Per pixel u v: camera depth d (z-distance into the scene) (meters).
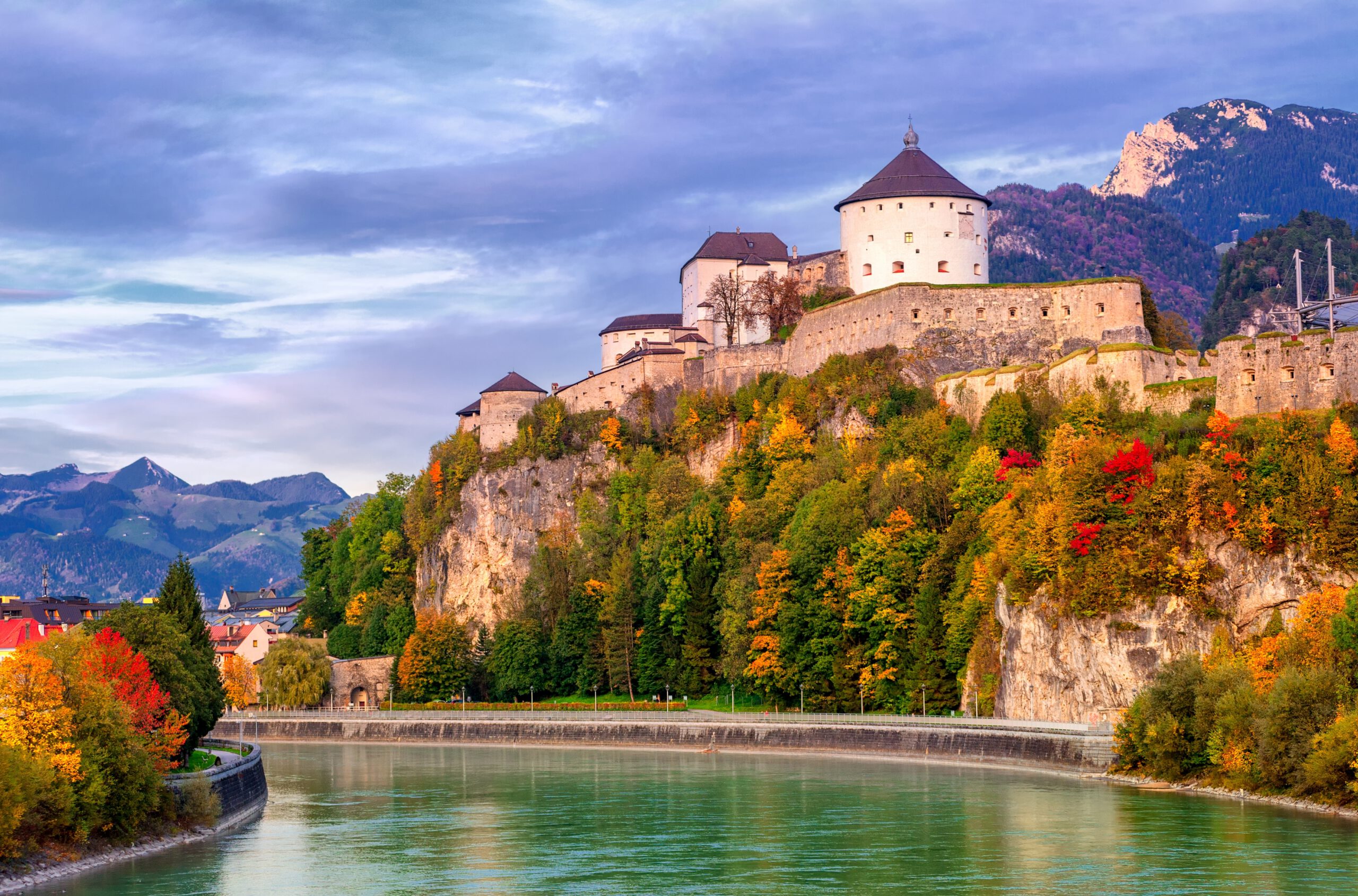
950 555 191.50
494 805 152.25
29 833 110.50
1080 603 165.75
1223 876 103.81
